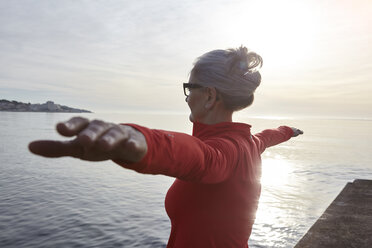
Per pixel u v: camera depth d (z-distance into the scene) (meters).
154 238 11.87
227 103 0.95
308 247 2.67
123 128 0.44
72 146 0.37
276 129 1.79
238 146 0.87
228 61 0.91
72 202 17.45
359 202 3.93
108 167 32.53
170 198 1.00
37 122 141.88
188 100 1.00
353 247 2.67
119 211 15.72
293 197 20.53
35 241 11.38
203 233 0.91
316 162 38.06
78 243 11.27
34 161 34.84
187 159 0.58
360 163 37.03
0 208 15.75
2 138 63.94
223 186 0.88
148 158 0.49
